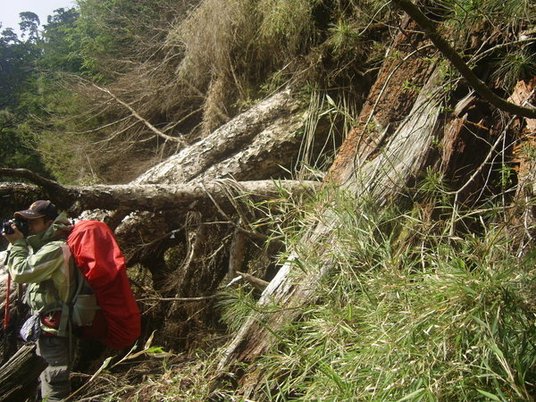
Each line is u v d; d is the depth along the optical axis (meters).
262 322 3.18
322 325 2.69
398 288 2.47
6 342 3.89
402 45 3.70
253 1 6.03
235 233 4.46
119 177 8.05
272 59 6.04
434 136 3.46
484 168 3.36
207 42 6.50
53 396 3.36
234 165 5.20
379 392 2.18
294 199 3.81
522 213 2.85
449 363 2.10
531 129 3.26
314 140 5.18
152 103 7.98
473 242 2.57
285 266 3.40
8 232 3.41
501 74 3.54
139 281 5.00
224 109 6.47
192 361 3.65
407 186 3.38
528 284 2.28
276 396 2.77
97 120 9.00
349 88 5.22
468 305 2.19
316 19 5.46
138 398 3.28
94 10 11.02
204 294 4.63
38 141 10.16
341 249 2.99
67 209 4.04
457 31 3.52
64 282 3.33
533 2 3.12
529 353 2.14
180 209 4.41
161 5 9.66
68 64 13.48
